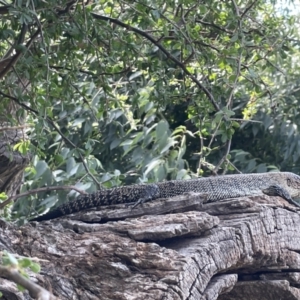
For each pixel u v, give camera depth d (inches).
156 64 322.7
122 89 430.0
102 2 306.5
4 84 300.8
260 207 245.1
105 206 248.5
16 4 262.8
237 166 538.6
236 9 327.0
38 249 207.2
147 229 217.8
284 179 335.6
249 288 246.2
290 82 560.7
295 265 251.3
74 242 213.2
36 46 310.5
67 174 405.4
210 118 358.3
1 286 179.2
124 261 205.9
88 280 199.8
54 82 298.5
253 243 235.0
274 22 372.2
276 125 554.6
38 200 476.4
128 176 526.6
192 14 338.6
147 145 485.1
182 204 239.8
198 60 324.5
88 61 330.6
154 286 196.4
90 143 334.0
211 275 214.5
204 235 225.8
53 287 192.7
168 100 331.3
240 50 319.3
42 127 267.0
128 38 302.2
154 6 292.5
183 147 422.0
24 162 336.8
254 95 410.3
